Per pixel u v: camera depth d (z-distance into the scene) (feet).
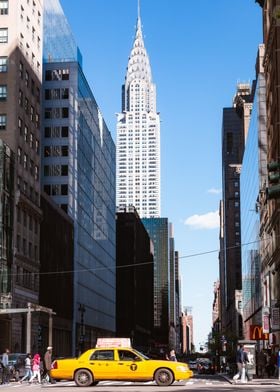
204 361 277.03
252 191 414.62
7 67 298.15
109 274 552.00
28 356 155.74
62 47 449.06
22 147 303.89
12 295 271.08
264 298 320.91
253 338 181.47
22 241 293.23
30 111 321.11
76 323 398.21
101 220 513.45
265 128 357.41
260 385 118.73
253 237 412.16
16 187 287.89
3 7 305.32
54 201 371.56
